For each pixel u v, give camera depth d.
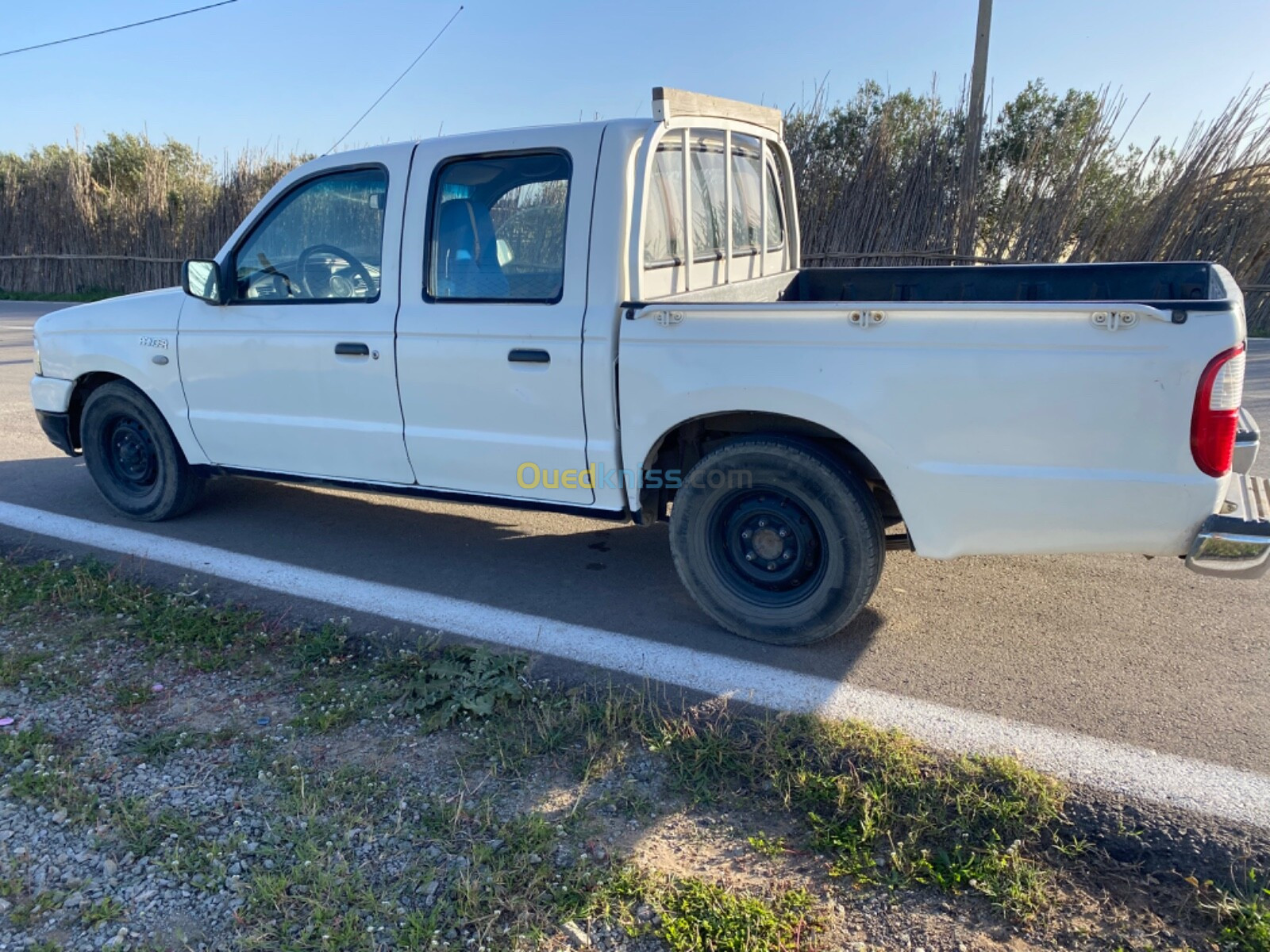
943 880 2.56
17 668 3.71
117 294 20.06
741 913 2.44
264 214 4.69
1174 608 4.28
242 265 4.82
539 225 4.00
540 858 2.63
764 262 5.44
